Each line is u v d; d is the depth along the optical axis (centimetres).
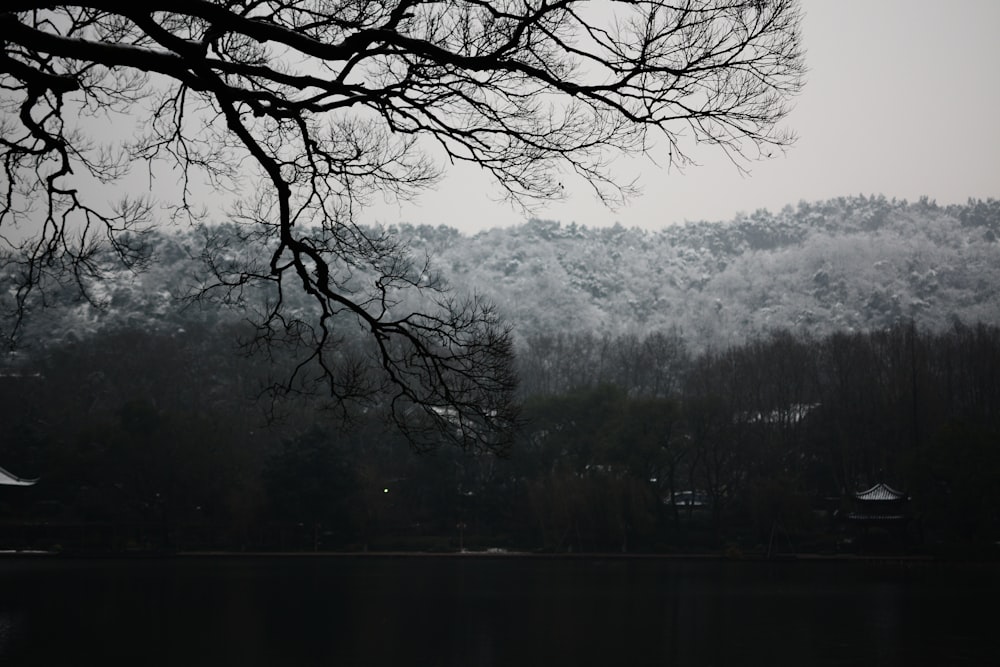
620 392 12644
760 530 11762
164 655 5881
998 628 6981
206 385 15638
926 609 7844
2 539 11694
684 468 14338
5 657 5781
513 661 5844
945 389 15650
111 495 12088
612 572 10394
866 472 13612
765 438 13200
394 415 1675
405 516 12225
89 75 1517
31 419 14450
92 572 10050
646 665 5784
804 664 5831
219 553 11550
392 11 1264
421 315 1577
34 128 1328
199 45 1175
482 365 1612
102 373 16262
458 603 8081
